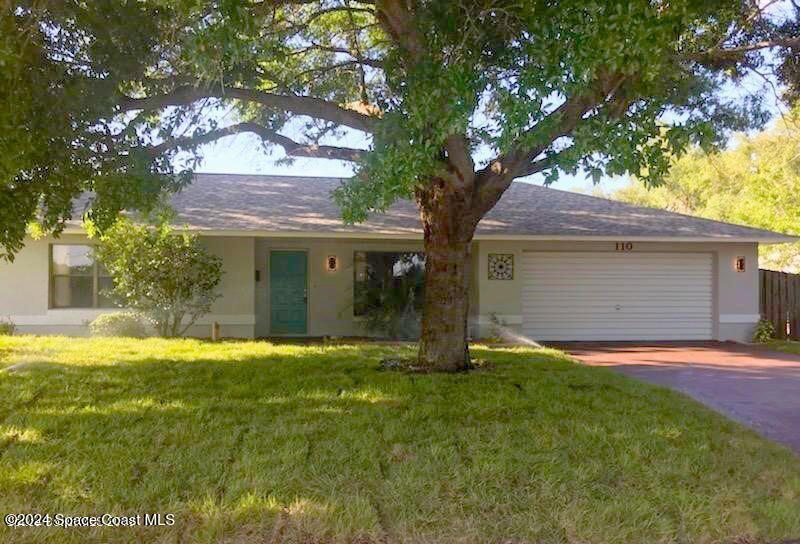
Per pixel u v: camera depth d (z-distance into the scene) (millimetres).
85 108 7051
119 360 9977
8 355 10352
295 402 7293
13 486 4750
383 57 9539
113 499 4562
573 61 5336
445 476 5047
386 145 6145
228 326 14281
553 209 16484
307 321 15570
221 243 14281
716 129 8836
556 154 7184
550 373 9336
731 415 7414
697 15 6480
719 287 15625
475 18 6191
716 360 12148
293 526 4203
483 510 4488
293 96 8203
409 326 14836
